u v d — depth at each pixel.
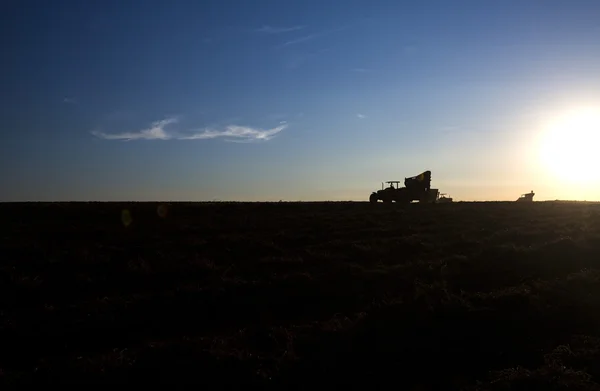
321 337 15.28
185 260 24.50
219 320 17.70
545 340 16.05
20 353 14.23
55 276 21.33
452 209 49.16
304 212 44.03
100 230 30.94
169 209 40.50
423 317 17.28
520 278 24.19
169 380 12.03
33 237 28.14
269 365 13.16
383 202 59.62
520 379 12.45
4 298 18.52
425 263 25.78
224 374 12.46
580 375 12.66
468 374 13.66
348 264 24.84
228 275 22.52
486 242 32.31
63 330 15.62
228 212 42.03
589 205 56.72
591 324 17.70
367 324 16.45
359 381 13.05
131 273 22.17
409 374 13.62
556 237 33.94
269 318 18.05
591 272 23.97
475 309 18.06
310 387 12.55
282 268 24.28
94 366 12.39
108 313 17.06
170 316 17.52
